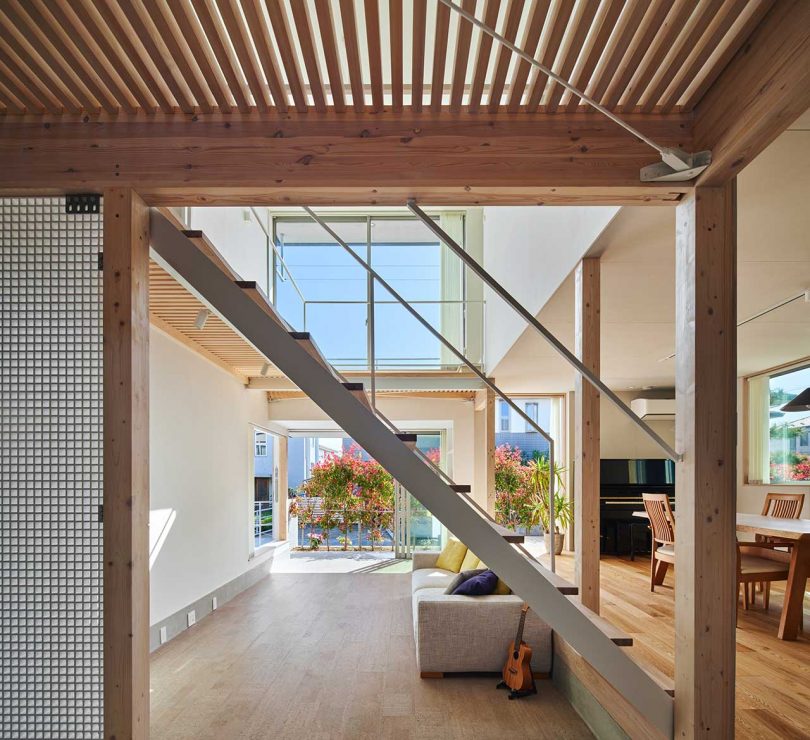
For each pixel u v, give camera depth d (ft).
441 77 8.86
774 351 23.21
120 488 9.52
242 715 12.96
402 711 13.16
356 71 8.70
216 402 23.43
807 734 10.55
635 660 10.31
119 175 9.78
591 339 13.32
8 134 9.86
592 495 13.65
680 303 9.93
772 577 18.33
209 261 10.48
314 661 16.51
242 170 9.77
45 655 9.50
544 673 15.23
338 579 28.73
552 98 9.37
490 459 28.14
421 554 24.95
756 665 14.01
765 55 7.52
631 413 10.05
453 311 29.86
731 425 9.36
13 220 10.03
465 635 15.07
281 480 35.37
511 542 11.18
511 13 7.63
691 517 9.38
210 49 8.57
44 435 9.78
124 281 9.77
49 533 9.67
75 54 8.46
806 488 25.18
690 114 9.66
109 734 9.25
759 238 12.01
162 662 16.48
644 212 10.97
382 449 10.53
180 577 19.67
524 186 9.71
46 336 9.88
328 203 10.60
